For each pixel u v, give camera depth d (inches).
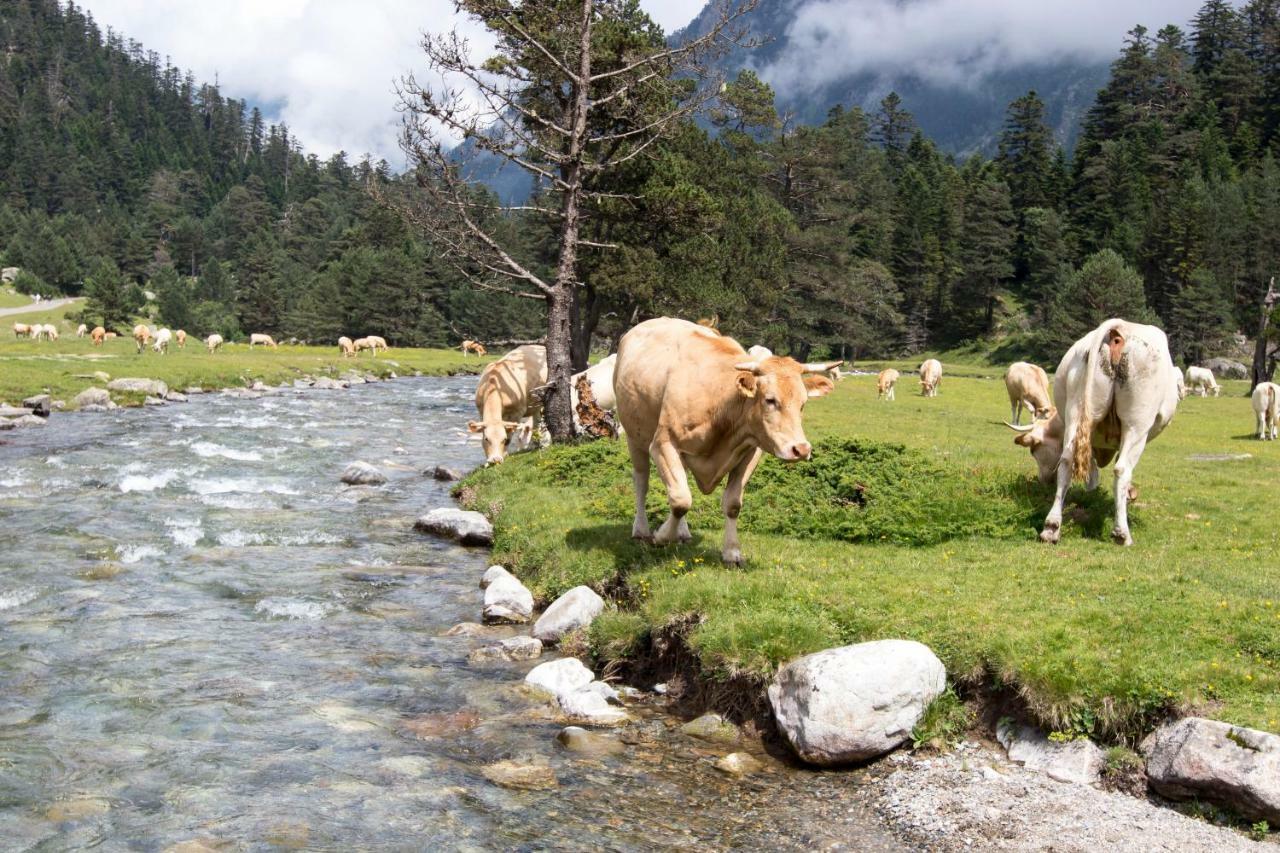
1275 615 341.7
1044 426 567.5
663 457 416.8
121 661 367.2
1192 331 3875.5
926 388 1771.7
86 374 1497.3
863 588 387.5
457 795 271.9
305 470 853.8
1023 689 301.3
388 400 1699.1
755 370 377.1
